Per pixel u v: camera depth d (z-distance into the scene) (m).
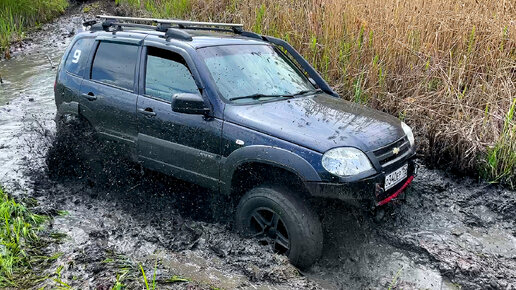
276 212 3.48
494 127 5.17
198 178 3.97
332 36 7.25
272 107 3.91
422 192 4.83
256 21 8.36
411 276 3.57
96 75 4.83
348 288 3.43
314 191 3.36
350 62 6.87
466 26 6.56
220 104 3.84
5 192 4.65
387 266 3.69
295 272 3.44
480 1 7.08
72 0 18.98
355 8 7.47
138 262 3.58
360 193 3.39
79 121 4.89
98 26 5.11
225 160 3.74
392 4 7.25
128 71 4.54
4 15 13.63
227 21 9.78
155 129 4.21
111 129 4.62
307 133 3.52
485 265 3.67
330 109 4.02
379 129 3.78
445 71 6.22
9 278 3.31
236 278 3.41
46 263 3.52
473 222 4.33
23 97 8.12
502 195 4.71
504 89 5.62
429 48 6.54
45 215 4.31
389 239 4.00
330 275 3.55
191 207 4.42
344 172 3.36
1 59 10.91
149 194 4.65
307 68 4.81
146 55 4.43
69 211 4.45
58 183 5.02
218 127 3.79
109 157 4.73
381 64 6.62
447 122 5.55
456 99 5.68
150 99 4.28
